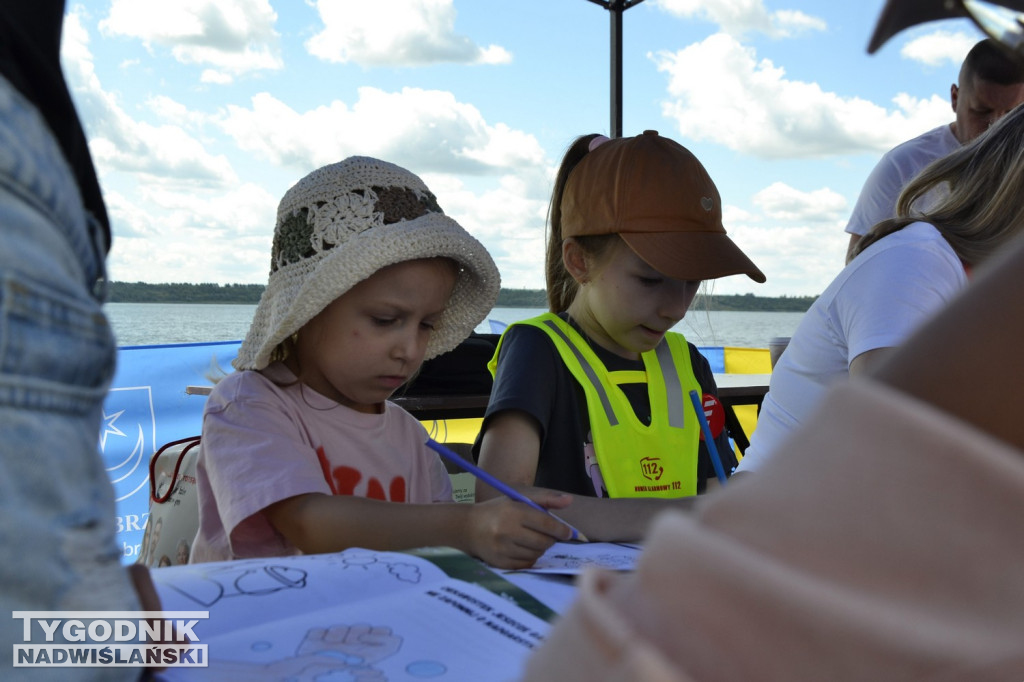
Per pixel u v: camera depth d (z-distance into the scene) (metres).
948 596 0.20
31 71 0.40
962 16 0.26
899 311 1.32
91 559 0.37
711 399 1.62
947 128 2.65
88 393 0.38
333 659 0.51
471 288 1.38
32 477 0.33
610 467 1.44
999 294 0.24
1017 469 0.21
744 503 0.24
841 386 0.25
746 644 0.22
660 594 0.24
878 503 0.22
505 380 1.44
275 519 1.09
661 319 1.49
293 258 1.17
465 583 0.65
